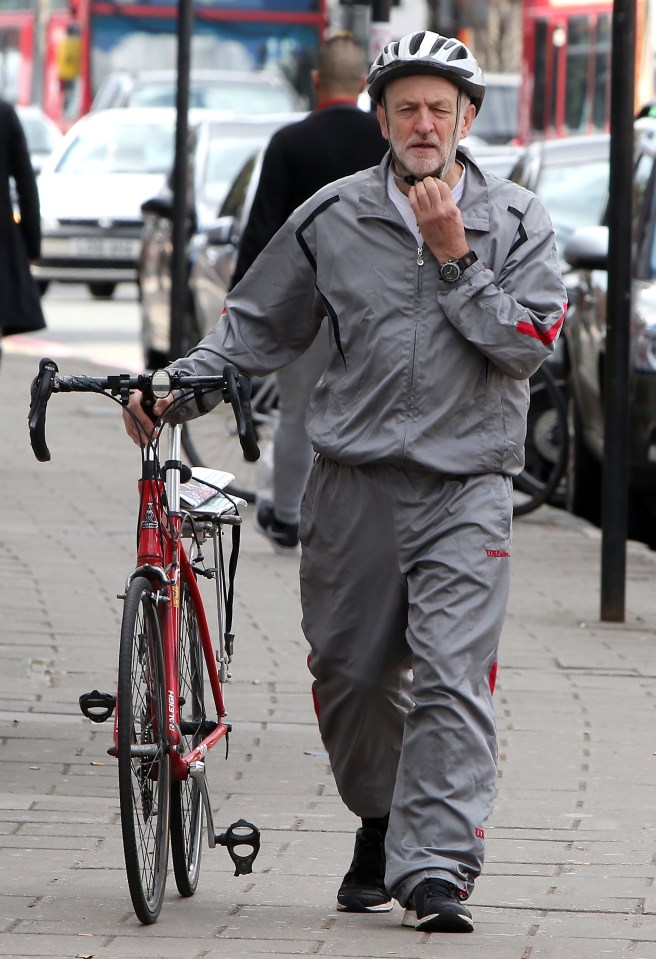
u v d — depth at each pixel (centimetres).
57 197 8394
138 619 1602
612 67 2933
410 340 1655
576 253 3516
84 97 9919
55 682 2494
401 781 1631
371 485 1672
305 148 3027
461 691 1612
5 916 1656
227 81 9356
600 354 3728
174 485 1673
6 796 2023
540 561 3509
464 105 1673
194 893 1753
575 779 2152
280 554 3425
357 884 1717
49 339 7625
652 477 3534
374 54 5991
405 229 1661
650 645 2842
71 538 3500
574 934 1636
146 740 1625
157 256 5997
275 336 1755
